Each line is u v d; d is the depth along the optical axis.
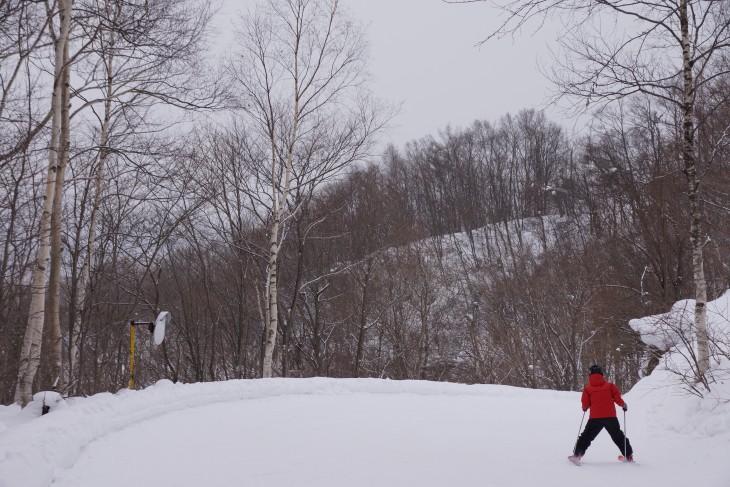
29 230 17.16
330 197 28.14
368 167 29.44
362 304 29.53
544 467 7.65
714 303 15.09
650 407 10.91
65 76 13.75
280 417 11.27
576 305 28.28
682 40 9.64
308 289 30.03
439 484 6.83
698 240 10.40
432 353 32.88
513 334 29.45
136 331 28.84
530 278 30.92
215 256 30.33
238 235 23.58
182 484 6.79
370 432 9.95
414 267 30.44
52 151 13.11
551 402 14.32
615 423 7.90
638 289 26.56
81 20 14.16
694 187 10.43
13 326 17.78
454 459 8.08
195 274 31.28
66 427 8.51
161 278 33.06
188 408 12.10
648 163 26.98
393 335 31.42
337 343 31.88
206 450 8.44
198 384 13.92
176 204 21.75
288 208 22.39
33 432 7.97
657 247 25.39
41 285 12.73
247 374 32.94
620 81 9.40
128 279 25.03
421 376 31.42
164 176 15.41
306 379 15.54
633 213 28.84
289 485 6.79
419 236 32.03
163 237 22.86
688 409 9.53
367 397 14.37
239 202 23.39
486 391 15.80
